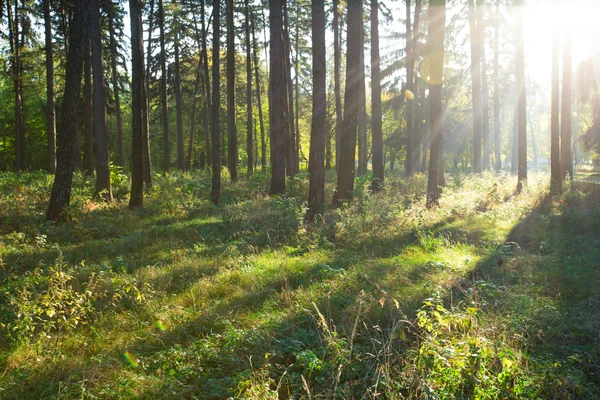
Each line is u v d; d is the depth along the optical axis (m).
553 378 3.81
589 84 22.70
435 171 13.02
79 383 3.75
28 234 9.75
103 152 14.89
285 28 24.25
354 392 3.79
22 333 4.48
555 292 5.94
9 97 37.09
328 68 36.50
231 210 12.96
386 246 8.84
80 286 6.18
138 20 14.32
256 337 4.65
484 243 8.86
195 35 27.88
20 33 24.19
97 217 11.98
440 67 12.70
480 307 5.21
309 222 11.18
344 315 5.19
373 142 17.70
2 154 39.66
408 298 5.62
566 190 15.05
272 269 7.24
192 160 45.50
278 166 17.03
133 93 14.26
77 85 11.45
